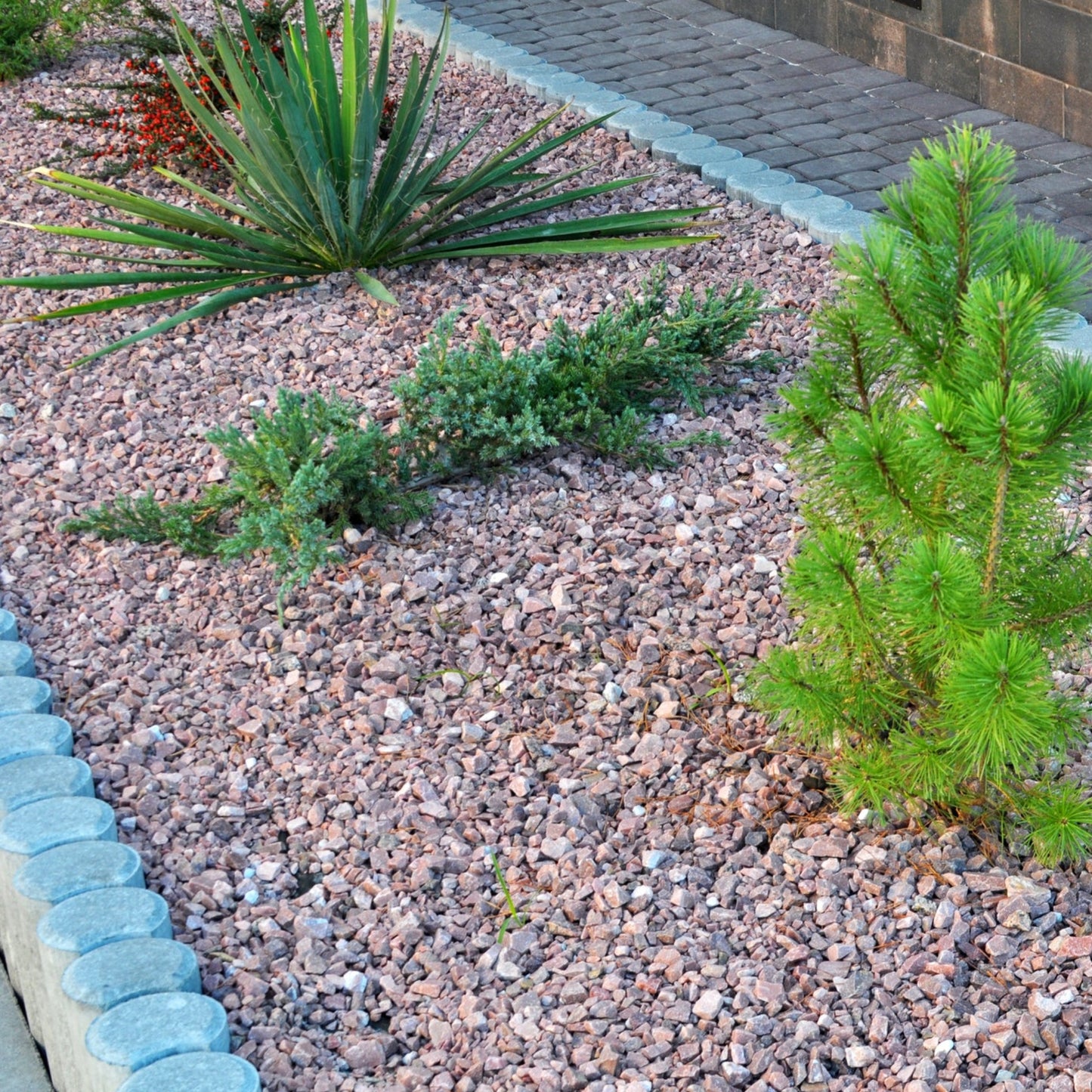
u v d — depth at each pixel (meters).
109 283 5.54
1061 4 6.48
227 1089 2.52
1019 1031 2.70
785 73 7.89
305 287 5.85
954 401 2.50
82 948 2.84
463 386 4.55
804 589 2.85
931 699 3.01
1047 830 2.93
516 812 3.34
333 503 4.40
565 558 4.18
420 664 3.83
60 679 3.85
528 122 7.28
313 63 5.70
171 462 4.80
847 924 2.96
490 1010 2.84
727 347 5.01
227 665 3.89
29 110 7.82
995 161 2.61
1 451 4.95
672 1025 2.78
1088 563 2.85
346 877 3.21
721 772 3.41
